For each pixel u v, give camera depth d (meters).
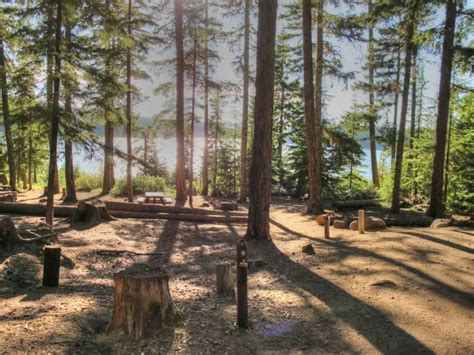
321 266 9.87
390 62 22.39
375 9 16.83
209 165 33.72
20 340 5.35
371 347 5.68
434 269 9.21
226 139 32.00
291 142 29.33
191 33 21.41
